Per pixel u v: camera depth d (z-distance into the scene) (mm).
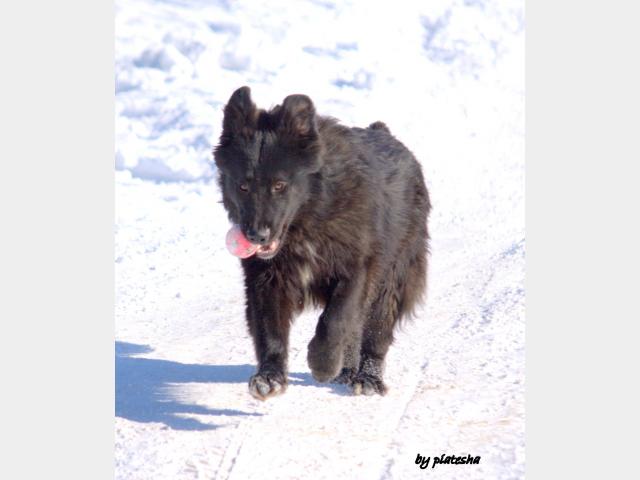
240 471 18062
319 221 22859
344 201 22984
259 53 90375
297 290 23562
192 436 20172
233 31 92625
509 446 19438
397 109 86250
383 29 102875
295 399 23250
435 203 55781
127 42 84438
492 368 25828
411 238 27047
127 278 39500
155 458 18766
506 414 21672
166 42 86875
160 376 25641
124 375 25750
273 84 86062
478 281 37969
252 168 21688
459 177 63312
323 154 22469
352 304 22969
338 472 17984
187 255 43750
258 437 20109
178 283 38781
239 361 27562
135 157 63719
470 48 101500
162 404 22750
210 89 80875
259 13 98562
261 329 22812
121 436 20109
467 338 29375
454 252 43938
